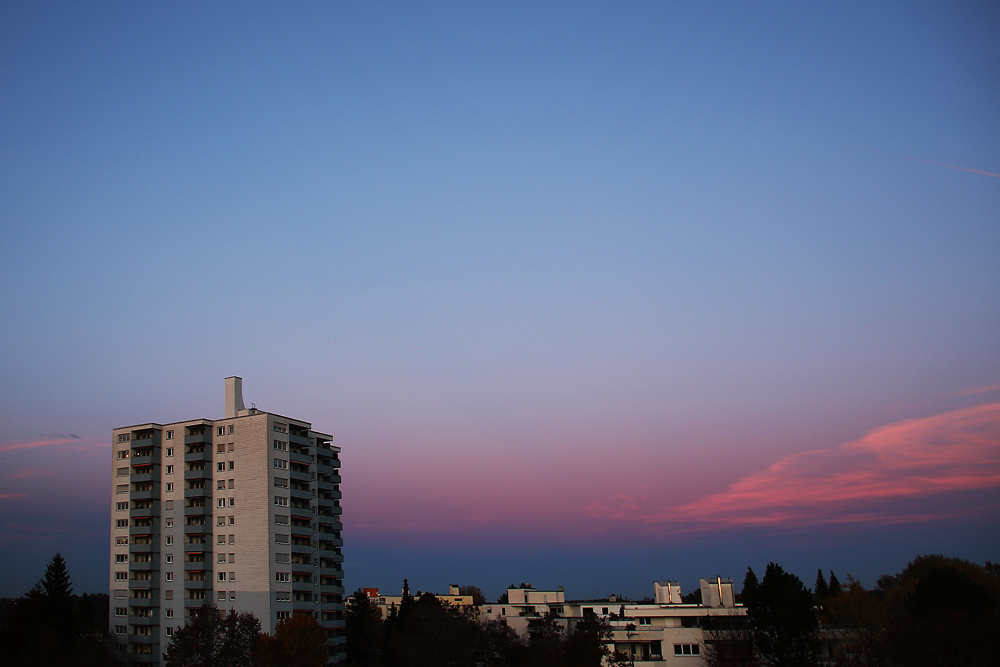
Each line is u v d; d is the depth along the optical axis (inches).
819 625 3703.3
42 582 5118.1
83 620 5378.9
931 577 3255.4
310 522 5590.6
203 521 5305.1
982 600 3142.2
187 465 5447.8
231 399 5615.2
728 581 4867.1
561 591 6530.5
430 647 4771.2
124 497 5561.0
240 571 5172.2
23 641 4667.8
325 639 4692.4
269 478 5275.6
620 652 4224.9
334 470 6117.1
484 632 5310.0
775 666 3457.2
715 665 3666.3
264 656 4311.0
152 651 5137.8
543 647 4581.7
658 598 5585.6
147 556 5344.5
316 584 5477.4
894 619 3275.1
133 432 5649.6
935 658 2672.2
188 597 5191.9
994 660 2573.8
